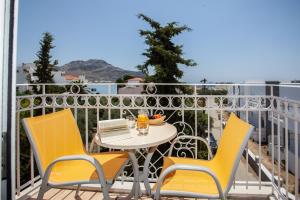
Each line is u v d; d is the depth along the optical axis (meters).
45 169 2.15
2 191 0.83
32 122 2.19
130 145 2.11
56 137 2.46
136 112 3.38
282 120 2.82
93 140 2.77
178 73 18.91
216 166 2.39
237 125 2.13
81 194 3.16
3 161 0.83
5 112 0.82
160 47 18.58
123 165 2.48
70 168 2.46
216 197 1.91
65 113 2.72
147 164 2.38
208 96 3.22
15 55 0.83
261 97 3.07
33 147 2.10
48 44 30.72
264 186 3.19
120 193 3.21
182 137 2.68
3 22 0.81
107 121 2.39
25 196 3.03
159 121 2.92
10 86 0.83
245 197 3.03
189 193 1.93
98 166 2.04
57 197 3.08
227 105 3.16
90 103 3.41
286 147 2.66
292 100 2.46
